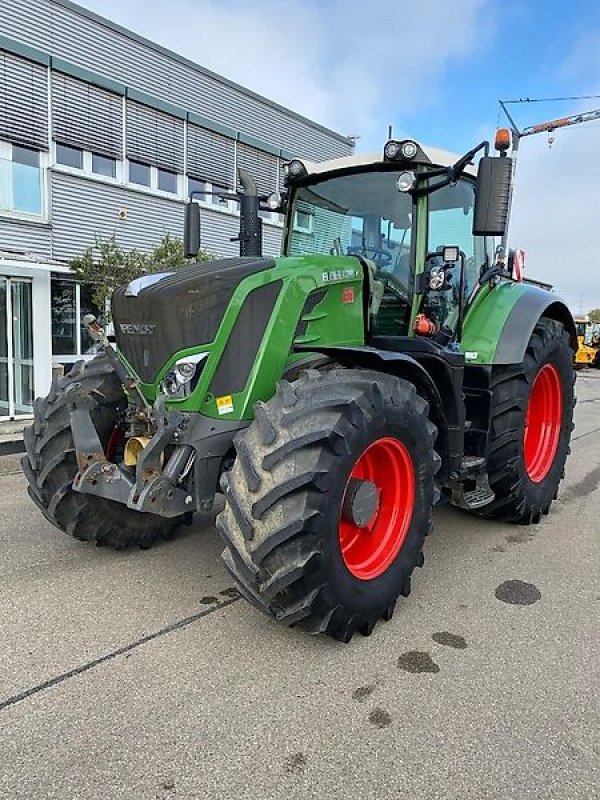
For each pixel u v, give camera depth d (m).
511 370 4.24
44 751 2.11
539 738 2.22
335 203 4.10
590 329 29.48
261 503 2.49
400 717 2.32
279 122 15.01
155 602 3.23
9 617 3.04
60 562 3.74
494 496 4.23
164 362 2.96
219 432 2.97
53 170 10.47
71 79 10.52
